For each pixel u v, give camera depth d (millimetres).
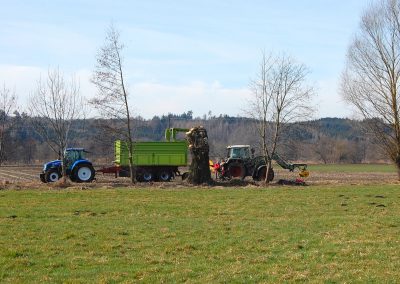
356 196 27469
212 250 13625
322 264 12102
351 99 59531
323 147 104375
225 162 40656
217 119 125812
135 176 39594
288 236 15664
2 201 23969
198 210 21484
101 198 25609
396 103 43219
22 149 86312
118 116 38125
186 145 40781
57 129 37062
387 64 43281
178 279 10727
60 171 36938
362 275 11055
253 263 12211
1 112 49906
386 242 14719
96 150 54156
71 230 16328
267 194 28281
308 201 24984
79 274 11094
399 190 31219
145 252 13336
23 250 13344
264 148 39125
